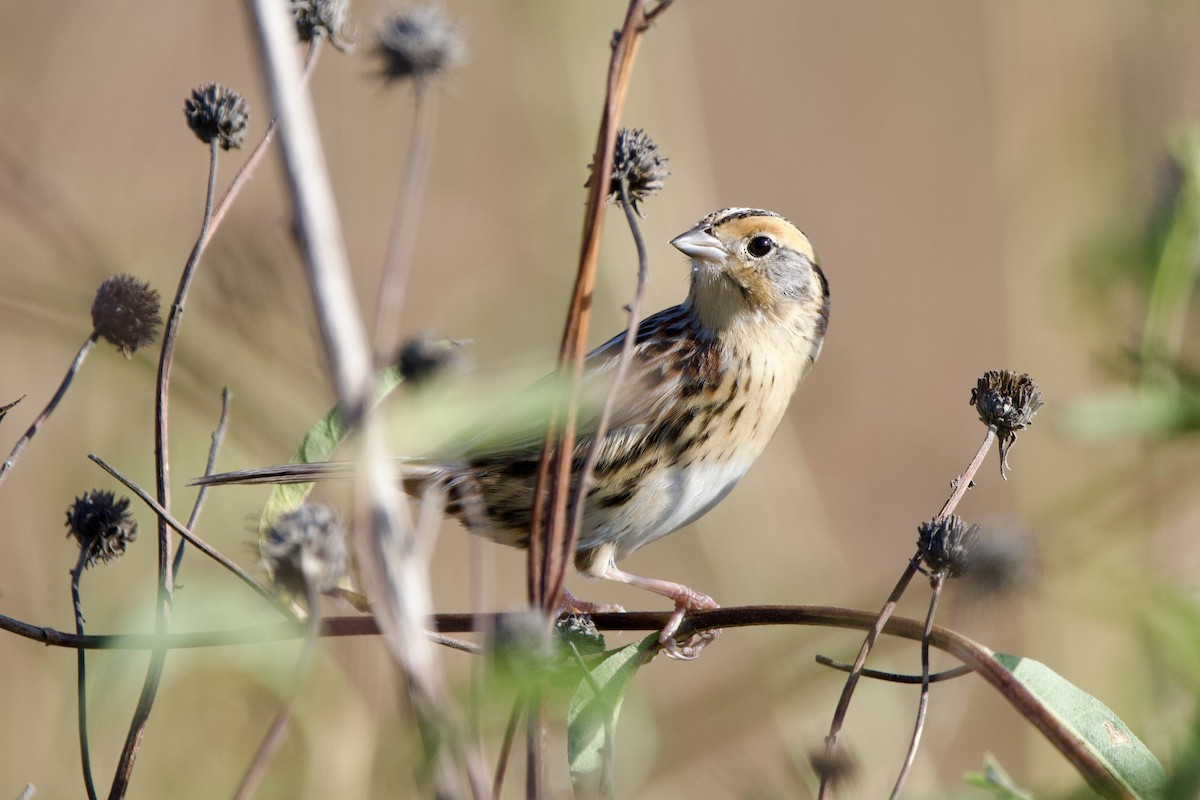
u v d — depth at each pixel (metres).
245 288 9.16
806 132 20.89
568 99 15.52
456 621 6.24
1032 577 5.68
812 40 21.47
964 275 20.03
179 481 10.73
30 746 10.51
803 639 9.51
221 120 6.31
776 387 10.18
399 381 5.67
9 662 10.80
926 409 18.42
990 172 20.69
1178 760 4.06
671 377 9.68
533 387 5.77
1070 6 15.41
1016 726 13.05
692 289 10.23
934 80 21.03
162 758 9.35
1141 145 14.79
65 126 15.52
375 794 8.56
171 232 13.43
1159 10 14.77
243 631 5.68
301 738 8.98
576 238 15.13
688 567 15.07
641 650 6.30
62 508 11.20
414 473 8.88
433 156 17.38
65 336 11.18
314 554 4.50
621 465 9.36
